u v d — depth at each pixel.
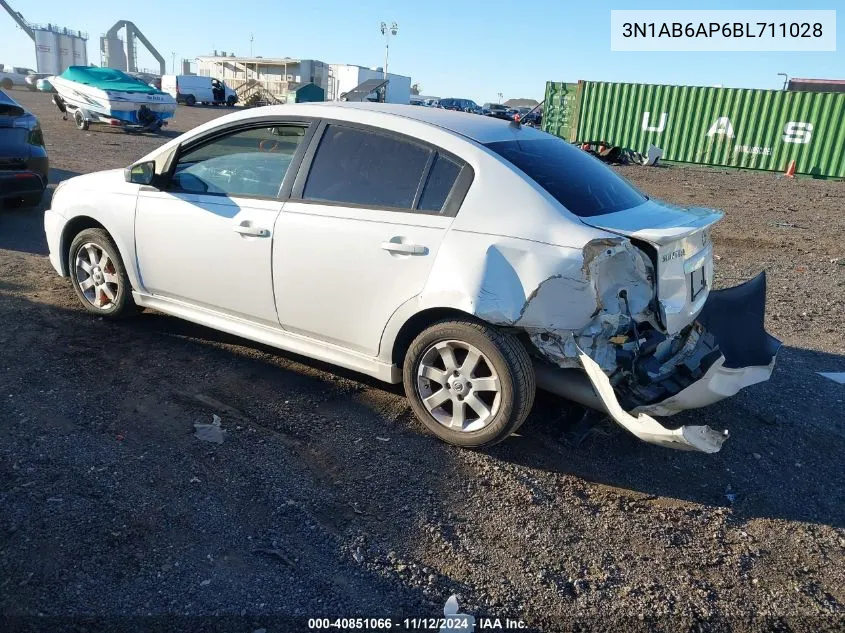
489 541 3.07
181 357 4.66
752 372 3.82
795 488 3.65
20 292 5.65
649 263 3.46
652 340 3.65
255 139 4.32
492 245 3.47
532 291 3.36
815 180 20.06
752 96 21.25
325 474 3.46
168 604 2.58
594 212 3.62
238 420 3.90
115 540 2.87
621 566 2.98
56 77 21.44
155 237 4.60
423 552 2.97
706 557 3.07
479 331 3.53
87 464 3.36
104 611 2.53
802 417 4.43
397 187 3.82
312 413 4.04
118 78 21.00
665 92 22.70
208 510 3.11
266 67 62.41
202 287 4.48
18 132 7.51
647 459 3.82
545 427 4.05
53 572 2.68
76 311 5.32
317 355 4.19
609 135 24.11
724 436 3.21
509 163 3.68
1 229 7.72
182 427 3.77
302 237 3.98
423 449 3.75
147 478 3.30
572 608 2.73
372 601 2.69
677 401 3.45
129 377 4.30
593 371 3.34
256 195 4.23
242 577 2.74
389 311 3.76
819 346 5.72
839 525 3.36
